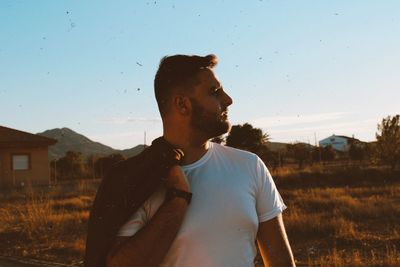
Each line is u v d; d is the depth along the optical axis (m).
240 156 2.19
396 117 33.41
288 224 13.12
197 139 2.17
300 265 9.17
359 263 8.71
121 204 1.97
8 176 36.28
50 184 36.47
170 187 1.97
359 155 57.50
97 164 45.97
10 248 11.90
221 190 2.05
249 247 2.08
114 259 1.93
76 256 10.55
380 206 16.38
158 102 2.21
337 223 12.77
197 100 2.13
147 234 1.90
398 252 10.00
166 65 2.18
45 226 14.23
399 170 30.91
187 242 1.99
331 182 29.38
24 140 36.62
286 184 29.39
